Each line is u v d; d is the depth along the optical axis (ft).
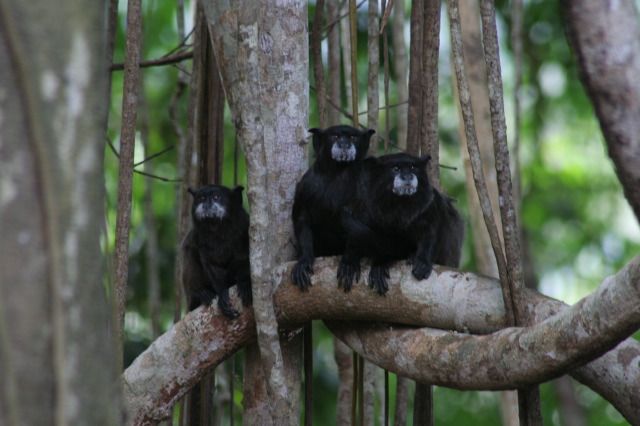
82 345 16.79
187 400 41.75
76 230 16.85
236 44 33.14
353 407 36.52
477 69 53.88
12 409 16.21
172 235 70.18
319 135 38.96
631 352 27.48
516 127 50.90
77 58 17.10
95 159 17.24
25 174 16.57
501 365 27.20
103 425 17.04
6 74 16.60
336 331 35.63
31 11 16.78
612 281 23.36
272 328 31.32
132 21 35.68
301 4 37.14
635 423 27.37
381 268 33.45
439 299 31.58
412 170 37.04
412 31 38.19
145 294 65.21
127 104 35.53
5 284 16.37
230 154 74.90
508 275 28.81
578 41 17.56
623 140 17.46
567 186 81.35
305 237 36.63
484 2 28.60
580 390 79.61
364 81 67.92
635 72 17.31
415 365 31.24
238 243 42.39
